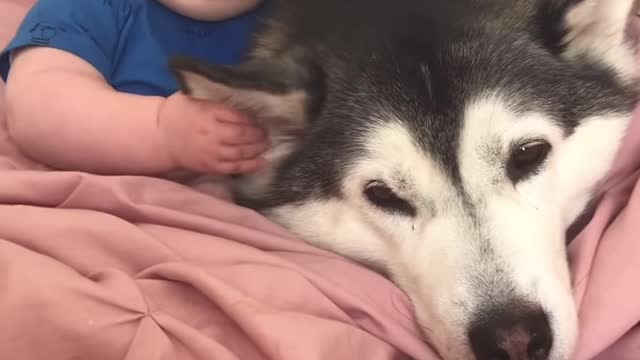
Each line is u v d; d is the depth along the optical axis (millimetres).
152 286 316
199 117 359
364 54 342
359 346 312
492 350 307
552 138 340
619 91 370
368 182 340
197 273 312
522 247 320
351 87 342
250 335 297
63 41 410
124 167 387
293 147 364
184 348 296
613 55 370
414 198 333
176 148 374
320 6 372
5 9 511
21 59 410
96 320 299
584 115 355
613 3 353
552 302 315
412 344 325
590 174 366
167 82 426
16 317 300
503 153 327
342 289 328
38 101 388
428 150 325
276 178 374
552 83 343
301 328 298
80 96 387
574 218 375
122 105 383
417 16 343
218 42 428
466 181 327
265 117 357
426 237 332
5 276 308
